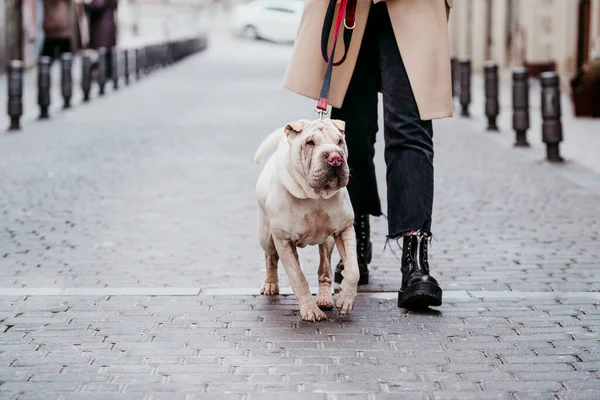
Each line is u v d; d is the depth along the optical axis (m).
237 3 73.12
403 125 4.89
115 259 6.31
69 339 4.42
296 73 4.95
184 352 4.21
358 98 5.08
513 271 5.82
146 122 15.86
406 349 4.22
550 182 9.52
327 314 4.80
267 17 53.12
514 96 12.66
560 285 5.44
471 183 9.48
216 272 5.92
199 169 10.59
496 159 11.31
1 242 6.86
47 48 32.78
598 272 5.76
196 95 21.97
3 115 17.14
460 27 35.88
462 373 3.89
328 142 4.26
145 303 5.09
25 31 29.88
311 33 4.95
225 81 27.14
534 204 8.28
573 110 16.59
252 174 10.24
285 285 5.52
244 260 6.27
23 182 9.66
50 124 15.62
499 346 4.25
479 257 6.25
